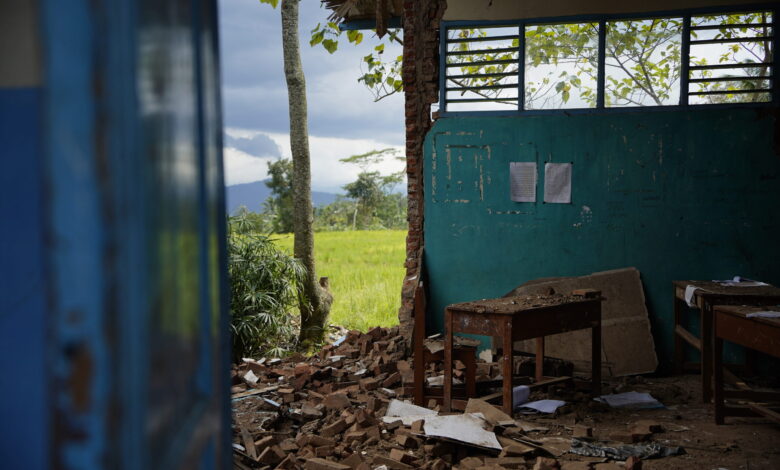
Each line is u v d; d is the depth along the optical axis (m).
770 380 6.81
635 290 7.39
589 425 5.43
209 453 1.24
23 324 1.10
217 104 1.42
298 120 10.12
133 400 0.75
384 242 29.12
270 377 7.04
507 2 7.51
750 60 7.26
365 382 6.35
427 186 7.86
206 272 1.23
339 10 7.99
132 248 0.74
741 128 7.16
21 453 1.10
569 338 7.41
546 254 7.62
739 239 7.21
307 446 4.85
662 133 7.34
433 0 7.70
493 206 7.71
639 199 7.41
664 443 4.98
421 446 4.81
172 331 0.96
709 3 7.12
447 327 5.62
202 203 1.23
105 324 0.69
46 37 0.67
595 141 7.48
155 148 0.88
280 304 9.62
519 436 4.92
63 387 0.68
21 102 1.10
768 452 4.78
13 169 1.10
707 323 6.14
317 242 29.91
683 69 7.27
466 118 7.73
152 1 0.88
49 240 0.67
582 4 7.39
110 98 0.70
